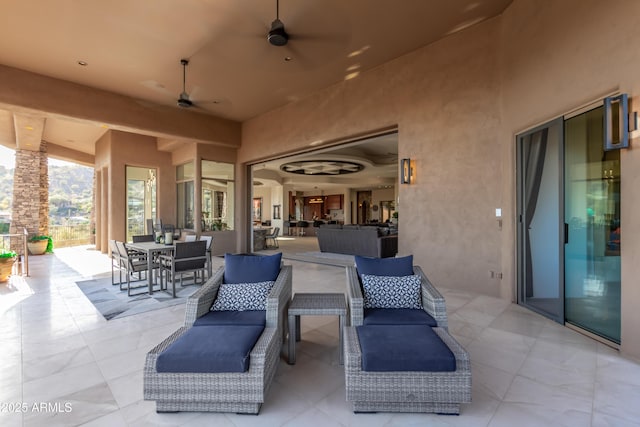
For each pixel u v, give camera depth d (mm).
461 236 4770
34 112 5750
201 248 4949
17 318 3695
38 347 2902
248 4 3936
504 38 4305
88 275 6297
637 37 2578
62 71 5629
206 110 7859
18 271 6609
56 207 16062
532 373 2408
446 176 4898
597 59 2932
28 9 3961
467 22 4508
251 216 9508
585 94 3057
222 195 9109
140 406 2021
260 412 1951
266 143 8117
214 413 1939
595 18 2945
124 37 4613
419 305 2754
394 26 4516
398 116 5445
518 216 4156
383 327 2303
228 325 2385
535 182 3889
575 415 1910
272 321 2422
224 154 8969
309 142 6973
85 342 3016
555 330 3273
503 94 4352
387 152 11141
